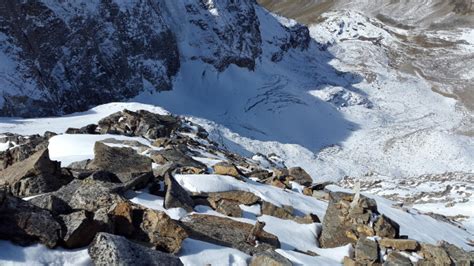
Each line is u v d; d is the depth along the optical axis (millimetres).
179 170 14719
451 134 84000
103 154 13641
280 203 14445
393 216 18453
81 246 8797
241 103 93250
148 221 9820
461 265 12820
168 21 99125
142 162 13773
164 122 29922
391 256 12203
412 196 36531
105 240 8320
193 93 93500
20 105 59156
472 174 50156
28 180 11188
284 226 12969
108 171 12250
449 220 23266
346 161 77125
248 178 16203
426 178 48875
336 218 13172
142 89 84250
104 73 77062
